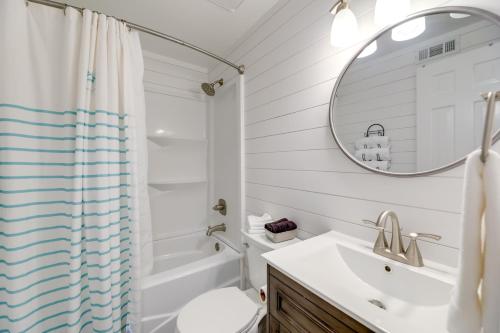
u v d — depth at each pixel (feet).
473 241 1.33
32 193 3.07
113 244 3.60
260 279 4.00
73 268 3.19
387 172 2.66
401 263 2.35
